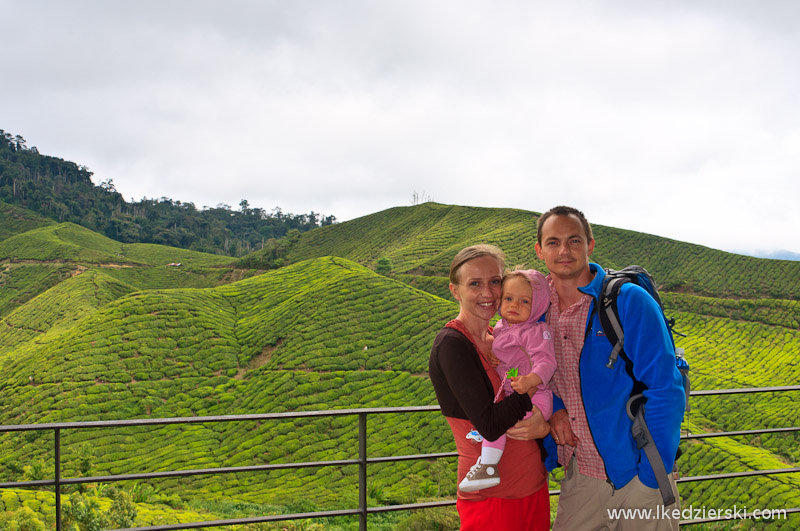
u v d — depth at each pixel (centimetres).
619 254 9975
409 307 6425
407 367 5409
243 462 3997
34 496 1661
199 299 7031
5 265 12525
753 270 9062
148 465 3900
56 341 5972
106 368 5322
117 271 12431
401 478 3609
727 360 6569
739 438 4556
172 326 6184
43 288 11275
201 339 6069
